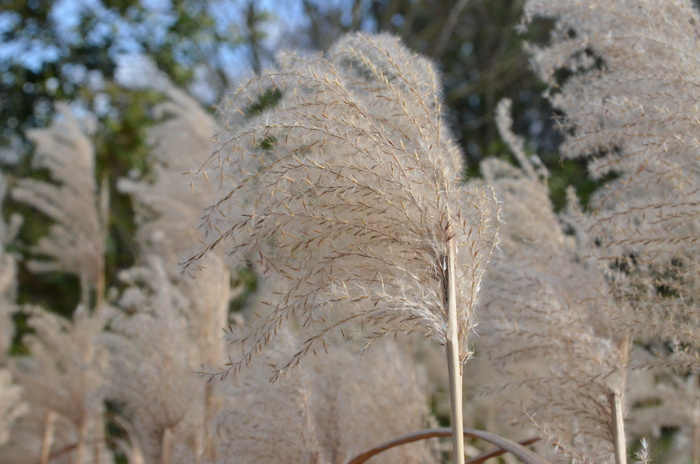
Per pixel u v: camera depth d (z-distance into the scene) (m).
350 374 2.73
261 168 1.79
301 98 1.72
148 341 3.13
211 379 1.73
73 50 8.54
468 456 3.45
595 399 2.08
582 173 6.62
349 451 2.70
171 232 3.92
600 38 2.27
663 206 2.00
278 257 1.71
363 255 1.66
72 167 5.07
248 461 2.37
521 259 2.52
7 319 5.12
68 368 4.28
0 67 8.37
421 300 1.62
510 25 11.28
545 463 1.73
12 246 7.71
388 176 1.63
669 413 3.51
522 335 2.18
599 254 2.25
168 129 4.10
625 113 2.03
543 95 2.51
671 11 2.20
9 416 4.61
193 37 9.12
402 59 1.81
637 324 2.09
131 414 3.80
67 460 4.82
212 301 3.39
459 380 1.62
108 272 7.99
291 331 2.37
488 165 2.88
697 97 1.96
